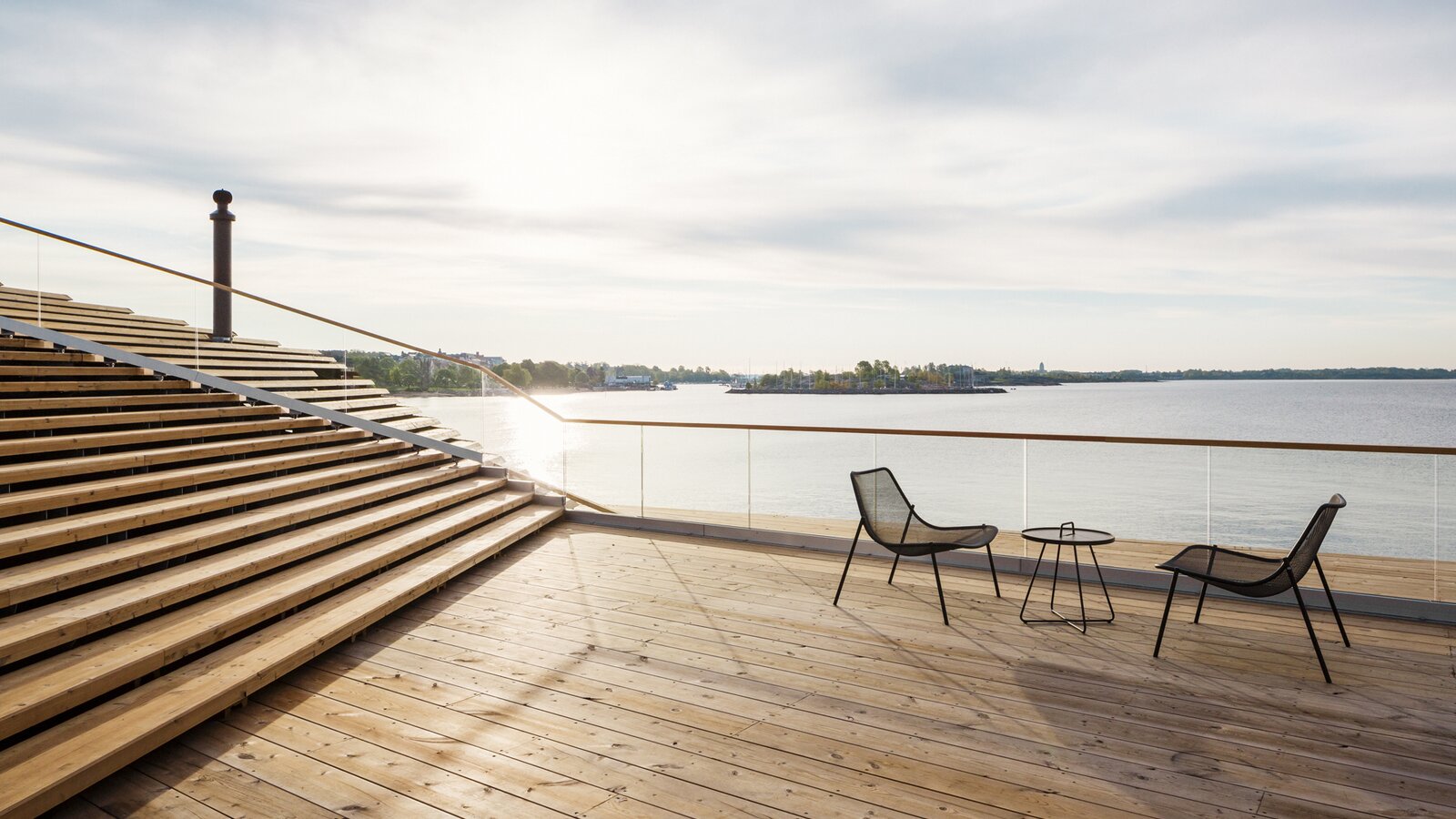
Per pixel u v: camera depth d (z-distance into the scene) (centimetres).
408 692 382
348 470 670
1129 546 595
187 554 445
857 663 418
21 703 285
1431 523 491
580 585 575
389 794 287
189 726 320
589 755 317
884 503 548
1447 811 272
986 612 507
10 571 365
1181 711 356
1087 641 453
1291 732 334
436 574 538
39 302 696
